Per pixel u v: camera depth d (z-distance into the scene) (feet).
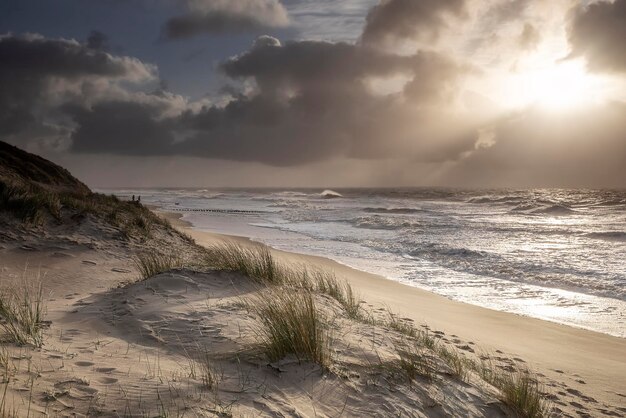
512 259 58.59
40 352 13.76
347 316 22.85
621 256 60.90
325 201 246.68
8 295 25.25
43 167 97.35
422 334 25.02
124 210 57.11
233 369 14.28
